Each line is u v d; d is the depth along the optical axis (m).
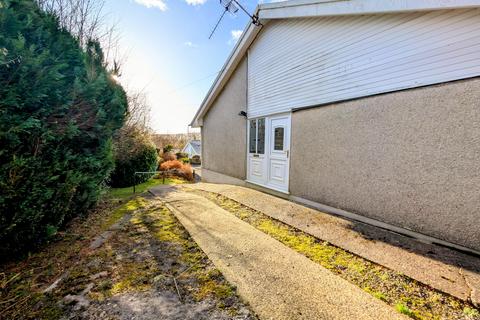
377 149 3.43
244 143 7.29
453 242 2.69
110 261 2.47
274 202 4.95
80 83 3.12
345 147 3.93
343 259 2.52
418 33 2.95
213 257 2.56
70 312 1.70
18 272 2.24
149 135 11.04
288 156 5.37
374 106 3.46
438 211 2.81
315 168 4.57
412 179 3.04
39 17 2.86
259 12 5.47
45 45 2.85
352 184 3.83
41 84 2.47
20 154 2.32
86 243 2.94
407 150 3.08
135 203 5.09
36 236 2.56
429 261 2.44
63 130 2.82
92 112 3.56
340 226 3.50
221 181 9.01
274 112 5.79
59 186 2.79
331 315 1.66
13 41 2.17
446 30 2.70
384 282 2.09
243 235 3.20
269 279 2.13
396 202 3.22
